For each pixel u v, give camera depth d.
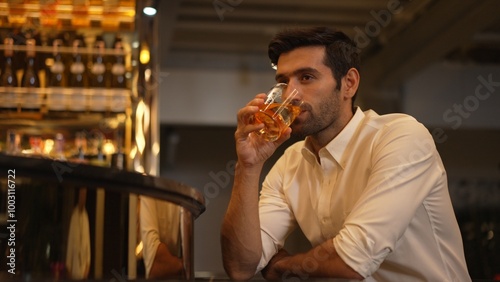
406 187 1.85
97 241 1.71
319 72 1.96
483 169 7.72
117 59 4.36
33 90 4.21
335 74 1.99
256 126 1.88
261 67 7.52
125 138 4.29
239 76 7.49
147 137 4.29
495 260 7.54
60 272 1.64
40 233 1.62
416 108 7.38
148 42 4.32
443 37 5.71
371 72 6.91
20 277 1.55
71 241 1.67
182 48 7.10
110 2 4.15
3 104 4.18
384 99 7.02
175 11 5.63
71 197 1.68
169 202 1.92
